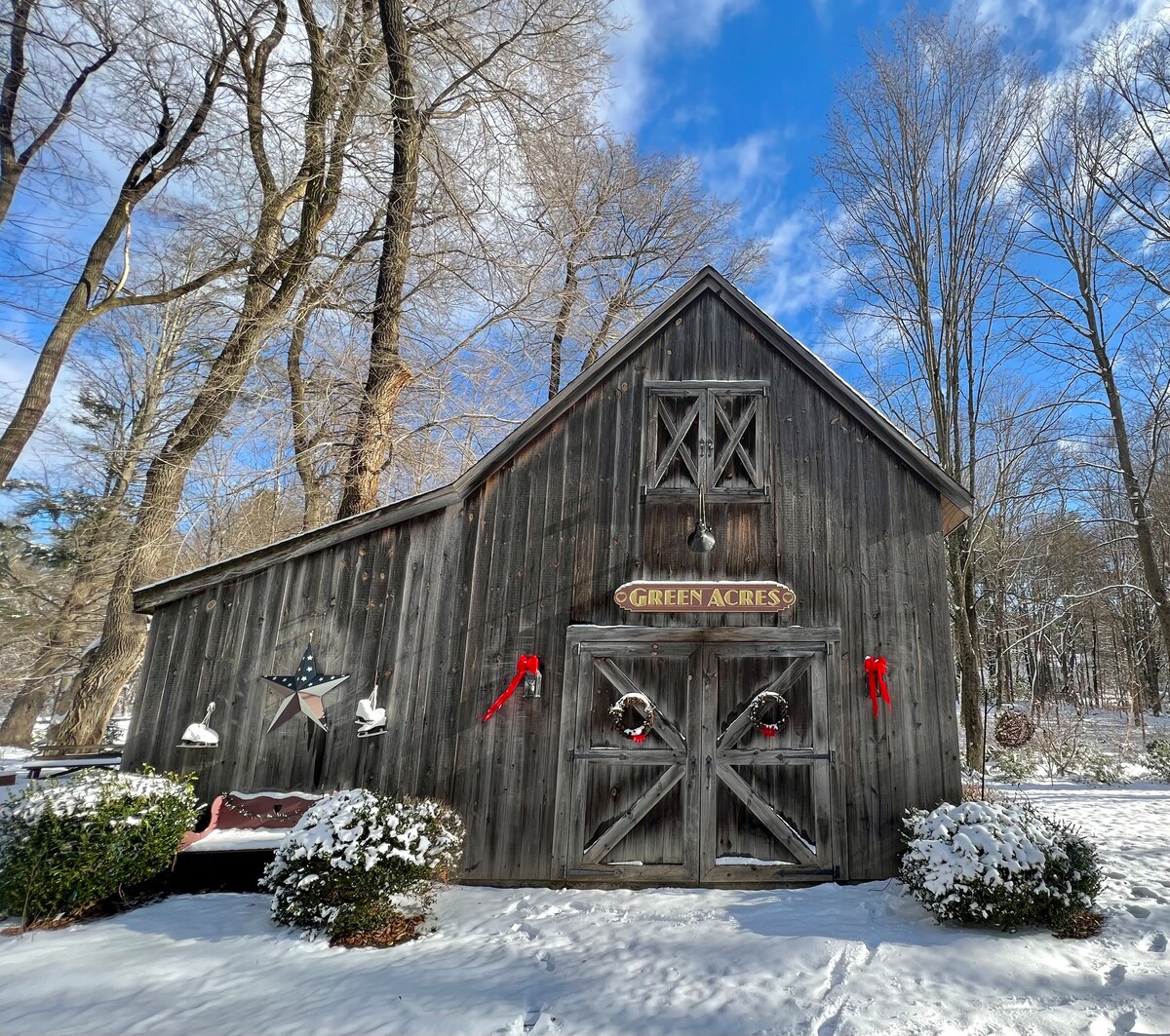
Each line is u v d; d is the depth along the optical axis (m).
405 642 6.98
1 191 13.13
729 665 6.89
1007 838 5.13
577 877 6.39
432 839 5.68
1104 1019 3.71
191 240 15.52
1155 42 17.05
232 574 7.04
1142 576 25.67
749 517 7.27
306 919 5.20
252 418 13.03
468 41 12.64
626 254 20.67
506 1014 3.91
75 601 14.33
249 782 6.60
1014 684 29.81
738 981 4.24
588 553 7.21
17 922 5.45
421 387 14.73
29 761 7.98
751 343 7.80
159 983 4.33
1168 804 11.16
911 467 7.33
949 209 17.80
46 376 12.47
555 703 6.82
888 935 4.94
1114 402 16.84
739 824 6.52
